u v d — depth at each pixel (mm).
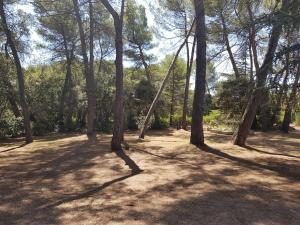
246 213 5551
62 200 6480
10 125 22203
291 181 7770
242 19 11188
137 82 28203
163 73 33531
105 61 32469
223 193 6723
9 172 9516
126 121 26422
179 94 34281
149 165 9664
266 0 11570
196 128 12719
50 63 30828
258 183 7543
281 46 8891
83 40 20000
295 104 8711
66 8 22547
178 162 10039
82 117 27406
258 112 24188
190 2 22734
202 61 12461
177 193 6746
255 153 11570
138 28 30328
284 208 5801
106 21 23922
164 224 5102
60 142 17094
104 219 5355
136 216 5457
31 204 6285
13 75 21703
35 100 26719
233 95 12992
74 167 9828
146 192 6859
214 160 10289
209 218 5332
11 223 5344
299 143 15711
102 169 9344
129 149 12547
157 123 26328
